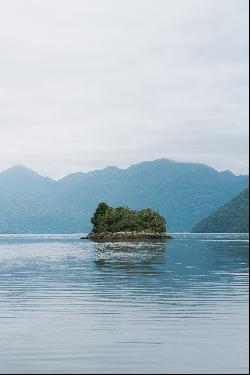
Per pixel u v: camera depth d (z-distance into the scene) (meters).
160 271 57.97
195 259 81.88
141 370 17.95
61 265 70.69
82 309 30.52
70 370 17.95
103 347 21.14
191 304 31.88
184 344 21.47
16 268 65.50
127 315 28.30
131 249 127.62
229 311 29.12
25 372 17.73
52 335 23.39
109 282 46.03
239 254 99.00
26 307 31.38
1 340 22.45
